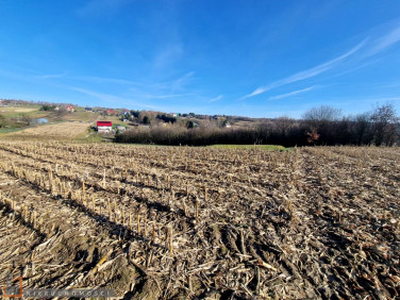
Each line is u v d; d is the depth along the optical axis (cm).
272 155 1095
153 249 287
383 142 2366
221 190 516
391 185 579
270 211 404
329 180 623
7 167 722
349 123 2509
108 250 284
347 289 226
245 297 215
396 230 331
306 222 365
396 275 242
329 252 284
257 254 281
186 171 734
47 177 623
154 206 426
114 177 634
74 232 327
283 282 235
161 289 224
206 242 308
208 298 214
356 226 347
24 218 364
